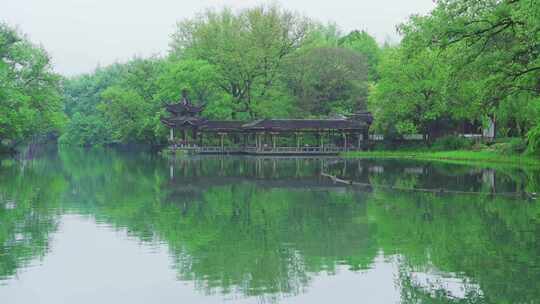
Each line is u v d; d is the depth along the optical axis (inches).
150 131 3976.4
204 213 1142.3
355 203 1267.2
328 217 1085.8
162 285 668.1
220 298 625.3
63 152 4119.1
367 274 704.4
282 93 3814.0
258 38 3663.9
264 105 3708.2
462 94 2711.6
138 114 3902.6
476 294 626.2
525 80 1601.9
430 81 2933.1
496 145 2691.9
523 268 716.7
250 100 3784.5
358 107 3969.0
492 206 1193.4
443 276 692.1
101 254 805.9
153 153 3860.7
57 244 866.8
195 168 2346.2
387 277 691.4
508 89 1694.1
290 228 974.4
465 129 3577.8
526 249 809.5
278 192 1489.9
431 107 3058.6
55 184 1697.8
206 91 3713.1
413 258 772.6
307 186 1624.0
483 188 1491.1
